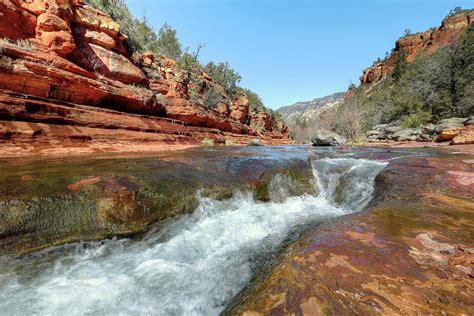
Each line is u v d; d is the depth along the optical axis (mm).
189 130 16547
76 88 9172
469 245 2244
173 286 2523
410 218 3006
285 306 1579
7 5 7996
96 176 3955
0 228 2482
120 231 3211
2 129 6262
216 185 4801
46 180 3543
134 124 11055
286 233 3820
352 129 34562
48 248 2680
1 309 2135
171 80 18219
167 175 4613
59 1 9680
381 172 6309
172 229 3709
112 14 15555
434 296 1565
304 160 8055
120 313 2152
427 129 18391
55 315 2096
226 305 2176
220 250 3375
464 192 4102
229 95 33594
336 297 1596
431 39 78688
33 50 8250
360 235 2514
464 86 25828
